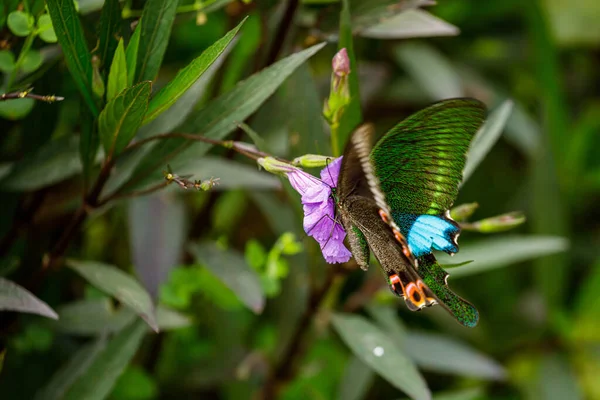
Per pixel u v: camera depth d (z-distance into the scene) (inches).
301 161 45.5
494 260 48.8
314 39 48.9
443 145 45.1
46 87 47.4
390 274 45.8
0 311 47.5
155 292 49.1
